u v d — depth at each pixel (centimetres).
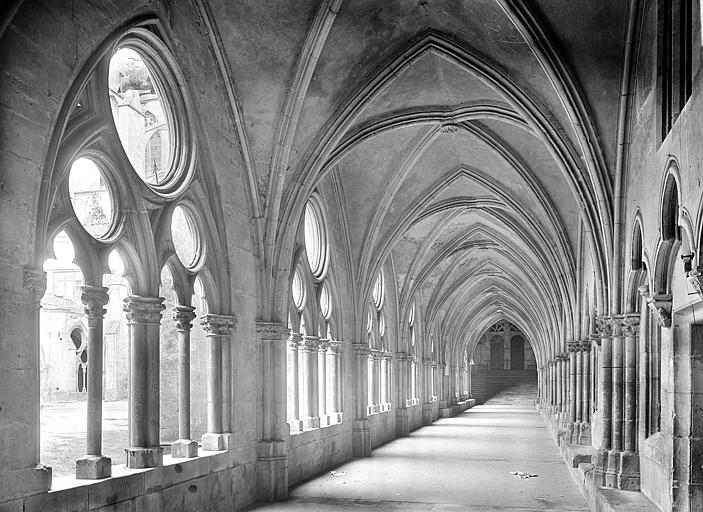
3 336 701
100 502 842
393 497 1348
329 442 1795
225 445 1203
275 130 1346
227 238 1255
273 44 1262
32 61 755
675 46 884
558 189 1842
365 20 1288
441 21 1333
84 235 888
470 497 1348
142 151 2808
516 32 1248
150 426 987
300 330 1677
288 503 1291
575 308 1977
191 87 1145
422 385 3359
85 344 3381
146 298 987
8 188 714
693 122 725
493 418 3862
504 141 1770
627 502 1020
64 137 846
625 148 1218
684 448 863
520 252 2716
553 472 1694
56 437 1755
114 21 912
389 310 2688
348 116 1417
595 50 1192
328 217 1883
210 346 1216
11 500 701
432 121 1605
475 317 4875
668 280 895
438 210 2264
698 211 698
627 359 1191
